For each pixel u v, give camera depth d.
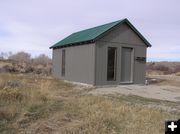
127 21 17.22
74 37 21.00
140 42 18.25
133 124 6.62
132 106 9.03
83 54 17.33
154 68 46.19
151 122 6.88
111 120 6.79
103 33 16.14
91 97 10.64
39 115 7.31
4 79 13.57
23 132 5.97
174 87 16.89
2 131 6.01
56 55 22.48
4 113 7.13
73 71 18.80
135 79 18.03
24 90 10.35
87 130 5.98
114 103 9.38
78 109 8.06
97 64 16.11
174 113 8.35
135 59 18.00
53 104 8.72
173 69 45.56
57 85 15.45
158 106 9.66
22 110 7.61
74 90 13.52
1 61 37.09
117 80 17.05
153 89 15.48
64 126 6.38
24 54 61.78
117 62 17.05
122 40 17.27
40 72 29.42
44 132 5.96
